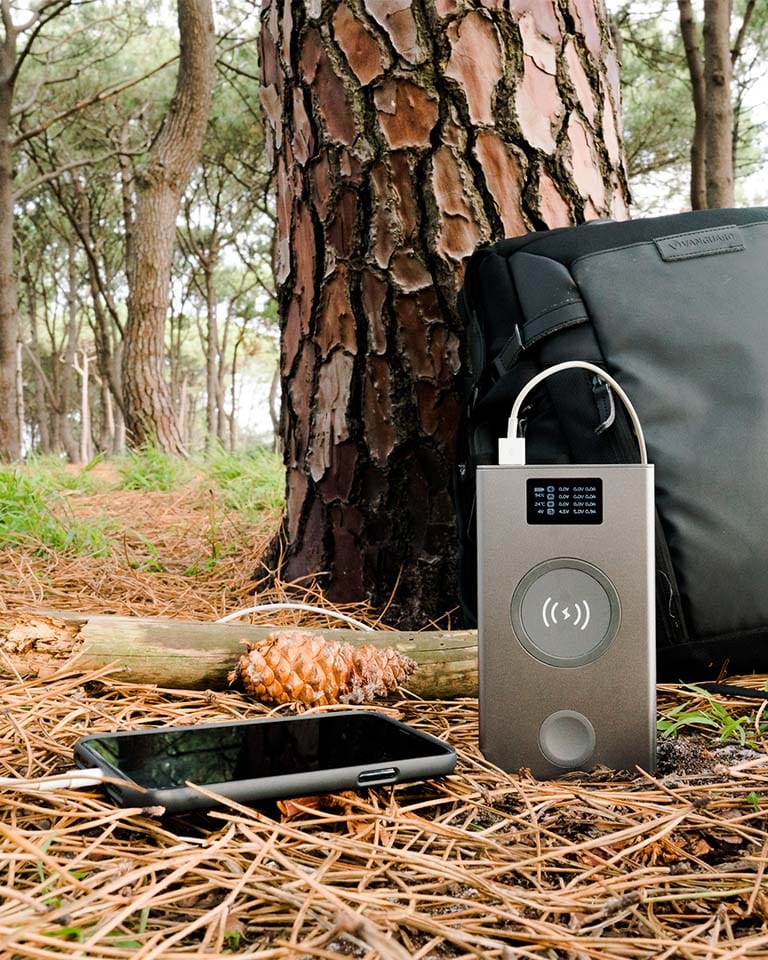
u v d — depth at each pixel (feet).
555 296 4.66
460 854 2.74
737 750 3.72
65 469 18.07
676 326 4.51
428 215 5.86
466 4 5.76
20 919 2.02
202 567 8.18
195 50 24.07
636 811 3.07
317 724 3.51
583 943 2.19
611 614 3.43
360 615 5.99
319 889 2.29
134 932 2.20
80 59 37.81
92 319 75.51
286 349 6.73
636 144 31.37
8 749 3.38
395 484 6.10
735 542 4.30
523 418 4.82
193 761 3.04
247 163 43.80
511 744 3.44
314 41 6.02
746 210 4.93
